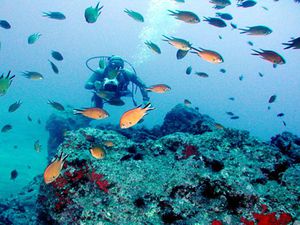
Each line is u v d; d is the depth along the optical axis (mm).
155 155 3373
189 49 4473
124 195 2697
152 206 2572
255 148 3107
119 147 3436
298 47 3064
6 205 5473
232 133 3418
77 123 10852
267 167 2744
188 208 2492
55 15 6492
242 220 2273
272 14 37438
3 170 8930
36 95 54250
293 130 55219
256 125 55031
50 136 10711
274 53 3463
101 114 3803
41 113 27641
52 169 2576
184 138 3404
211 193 2574
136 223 2477
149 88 5133
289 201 2311
